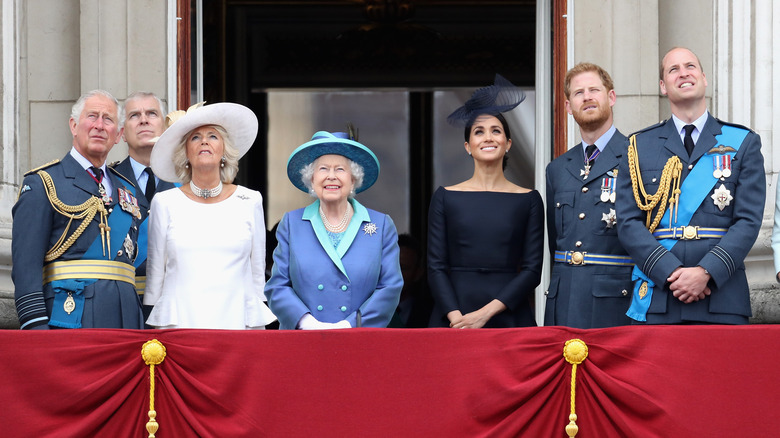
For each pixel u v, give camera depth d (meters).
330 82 37.81
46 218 18.09
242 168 37.38
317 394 16.50
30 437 16.12
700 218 18.45
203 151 18.97
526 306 21.06
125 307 18.38
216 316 18.50
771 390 16.34
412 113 37.78
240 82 37.44
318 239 19.56
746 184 18.48
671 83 19.22
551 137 27.02
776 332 16.47
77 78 26.12
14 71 24.81
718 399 16.34
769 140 24.53
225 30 36.75
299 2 37.22
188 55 26.36
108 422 16.38
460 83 37.69
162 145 19.05
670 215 18.62
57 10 26.11
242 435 16.34
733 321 17.91
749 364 16.41
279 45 37.72
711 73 25.69
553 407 16.55
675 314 18.06
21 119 25.66
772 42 24.88
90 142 18.58
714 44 25.62
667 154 19.05
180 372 16.48
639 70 25.84
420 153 37.62
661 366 16.45
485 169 21.88
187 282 18.64
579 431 16.50
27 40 25.92
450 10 37.59
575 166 20.73
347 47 37.81
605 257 19.89
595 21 26.08
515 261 21.17
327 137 19.75
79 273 18.12
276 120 37.75
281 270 19.59
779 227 19.14
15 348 16.30
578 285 19.92
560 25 26.48
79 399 16.25
